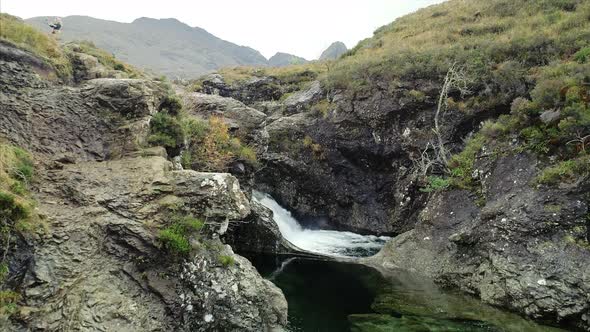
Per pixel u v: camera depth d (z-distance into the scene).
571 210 12.51
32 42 12.45
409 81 25.08
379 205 25.20
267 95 40.12
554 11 28.42
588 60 18.56
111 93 11.91
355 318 11.80
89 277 7.84
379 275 16.09
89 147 10.72
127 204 9.16
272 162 25.62
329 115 27.03
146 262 8.52
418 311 12.34
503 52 23.97
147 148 11.45
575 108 13.94
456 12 37.25
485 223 14.54
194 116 21.58
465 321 11.53
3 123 9.64
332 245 21.86
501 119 17.67
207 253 9.25
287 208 25.91
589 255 11.48
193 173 10.20
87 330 7.11
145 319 7.83
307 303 13.07
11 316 6.63
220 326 8.77
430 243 16.73
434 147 22.11
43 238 7.79
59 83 12.35
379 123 25.03
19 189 8.17
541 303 11.43
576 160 13.43
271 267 17.31
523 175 14.85
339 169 26.39
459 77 22.58
